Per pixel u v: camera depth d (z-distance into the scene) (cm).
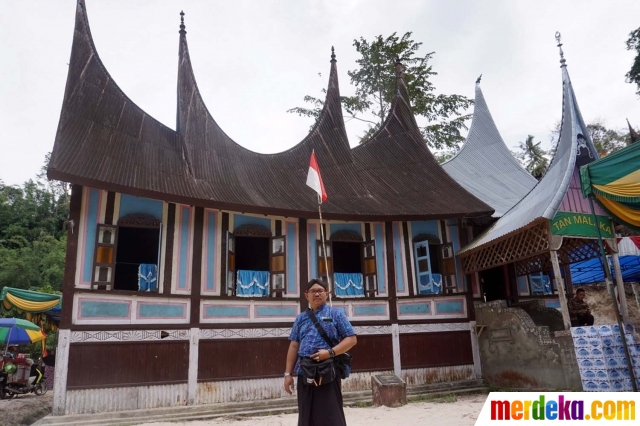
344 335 436
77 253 958
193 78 1436
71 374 907
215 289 1109
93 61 1217
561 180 1102
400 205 1366
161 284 1043
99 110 1147
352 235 1316
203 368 1047
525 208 1250
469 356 1319
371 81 2866
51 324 1931
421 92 2812
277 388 1116
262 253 1562
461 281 1377
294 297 1193
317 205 1268
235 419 967
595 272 1925
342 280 1288
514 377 1198
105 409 924
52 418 870
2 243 4959
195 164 1225
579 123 1169
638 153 815
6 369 1448
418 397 1165
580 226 1082
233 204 1098
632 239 1611
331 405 413
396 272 1324
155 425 885
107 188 953
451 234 1415
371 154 1656
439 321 1318
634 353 937
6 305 1709
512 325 1212
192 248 1100
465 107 2848
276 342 1146
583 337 973
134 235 1376
